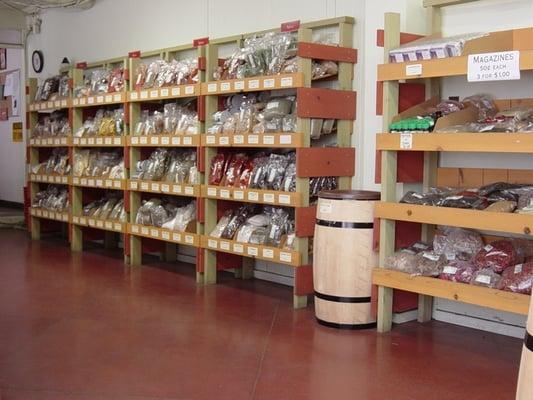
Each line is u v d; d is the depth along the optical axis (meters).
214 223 5.50
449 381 3.26
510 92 3.95
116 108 7.06
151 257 6.82
